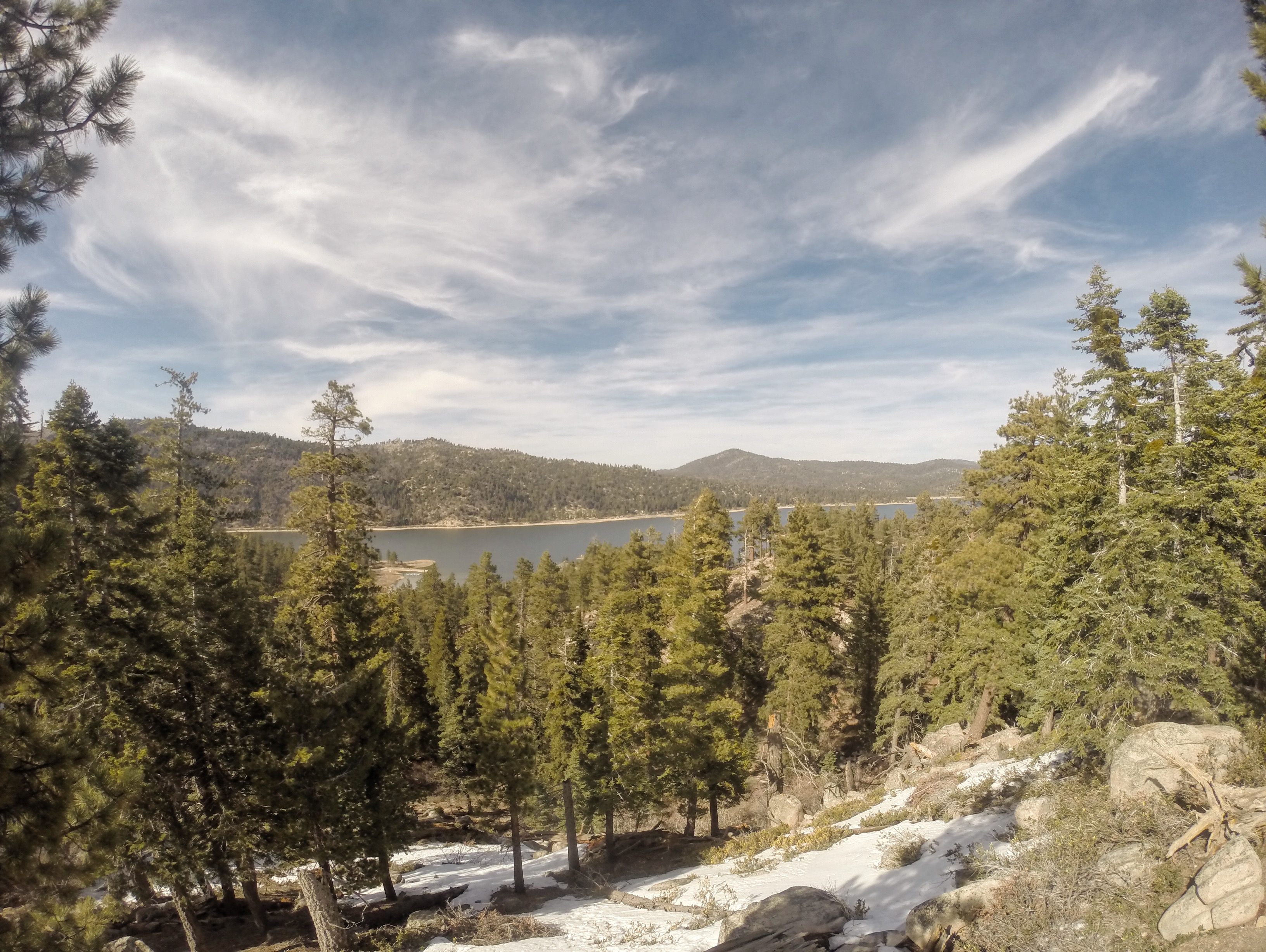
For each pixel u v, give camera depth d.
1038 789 15.41
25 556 6.28
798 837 20.83
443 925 17.83
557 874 24.38
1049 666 16.14
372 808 19.86
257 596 22.92
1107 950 7.71
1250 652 15.19
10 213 7.91
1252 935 6.90
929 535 65.50
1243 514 14.23
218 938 19.08
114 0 8.10
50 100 7.71
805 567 32.59
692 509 51.59
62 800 6.87
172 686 17.14
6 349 7.18
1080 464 16.47
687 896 18.28
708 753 25.31
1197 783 10.10
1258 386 15.28
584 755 24.52
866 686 38.97
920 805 19.41
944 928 9.66
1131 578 14.41
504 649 23.03
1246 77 9.91
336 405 20.86
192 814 17.28
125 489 20.41
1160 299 15.98
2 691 6.48
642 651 27.33
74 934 7.74
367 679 19.70
